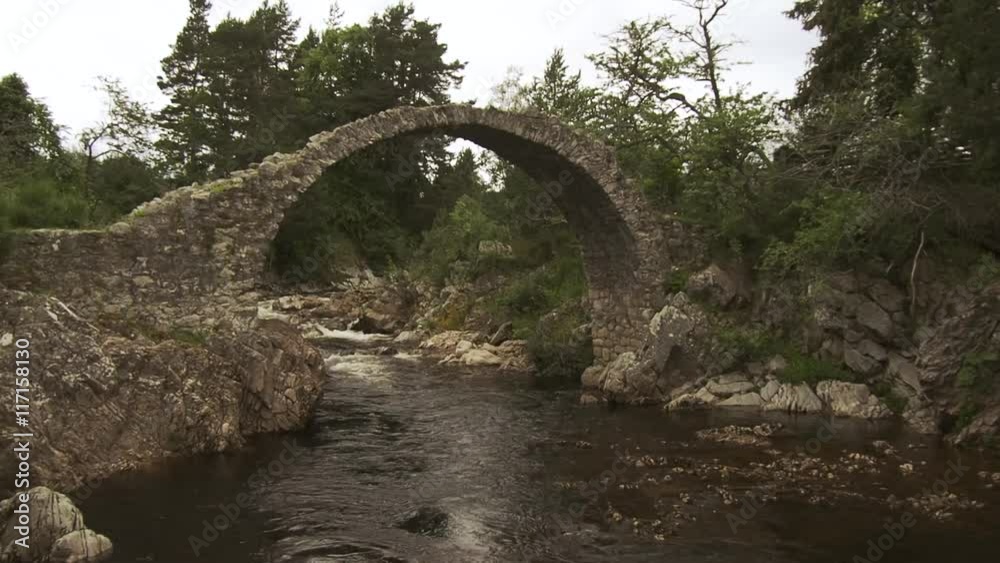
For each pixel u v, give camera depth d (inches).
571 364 860.6
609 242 760.3
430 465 469.7
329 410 650.2
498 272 1230.3
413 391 756.0
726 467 449.1
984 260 563.5
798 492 396.2
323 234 1660.9
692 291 700.0
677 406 645.9
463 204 1486.2
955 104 519.5
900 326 608.1
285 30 1785.2
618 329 772.0
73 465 422.0
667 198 855.7
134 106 1071.0
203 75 1477.6
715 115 736.3
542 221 1184.8
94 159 1051.9
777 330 674.8
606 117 938.1
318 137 593.3
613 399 691.4
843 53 783.7
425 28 1764.3
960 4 525.3
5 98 911.7
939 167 611.5
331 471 454.0
